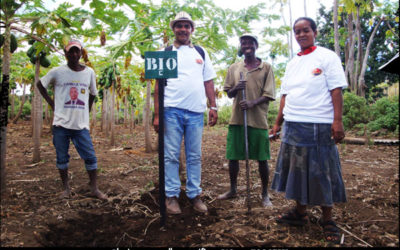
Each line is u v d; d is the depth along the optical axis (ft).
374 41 63.26
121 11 11.36
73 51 9.87
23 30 11.59
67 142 10.51
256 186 12.30
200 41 13.88
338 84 7.21
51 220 8.50
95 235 7.75
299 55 8.11
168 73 7.98
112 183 12.15
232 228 8.20
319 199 7.40
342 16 57.36
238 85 10.11
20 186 11.76
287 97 8.11
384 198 10.48
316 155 7.46
